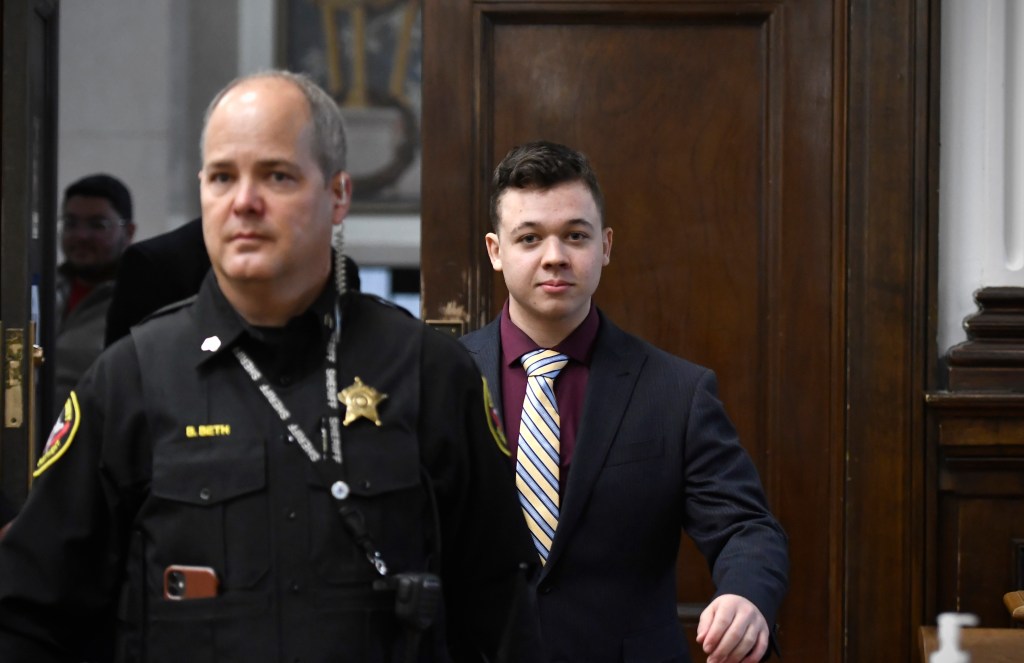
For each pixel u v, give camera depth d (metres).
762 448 7.73
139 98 20.20
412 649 3.44
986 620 7.45
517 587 3.86
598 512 5.11
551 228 5.23
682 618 7.66
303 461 3.49
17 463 7.93
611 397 5.24
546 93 7.82
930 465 7.53
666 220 7.80
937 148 7.57
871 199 7.58
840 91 7.65
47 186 8.55
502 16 7.82
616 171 7.81
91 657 3.70
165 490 3.44
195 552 3.42
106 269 12.73
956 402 7.34
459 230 7.80
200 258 6.81
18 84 8.04
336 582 3.43
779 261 7.71
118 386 3.56
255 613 3.39
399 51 21.05
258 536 3.43
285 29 20.92
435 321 7.79
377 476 3.51
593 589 5.07
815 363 7.68
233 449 3.47
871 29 7.59
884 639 7.54
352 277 4.53
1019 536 7.45
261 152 3.46
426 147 7.81
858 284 7.61
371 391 3.59
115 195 12.81
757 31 7.80
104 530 3.57
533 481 5.19
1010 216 7.54
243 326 3.58
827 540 7.64
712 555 5.04
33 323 8.01
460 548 3.86
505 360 5.42
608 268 7.79
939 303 7.61
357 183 21.06
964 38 7.57
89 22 20.12
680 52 7.82
